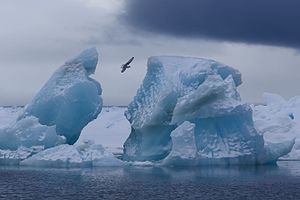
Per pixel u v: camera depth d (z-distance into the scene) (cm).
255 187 5734
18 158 7644
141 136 7962
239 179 6444
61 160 7381
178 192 5356
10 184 5938
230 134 7694
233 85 7819
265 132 9794
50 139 7650
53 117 7988
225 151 7588
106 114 16275
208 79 7500
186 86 7869
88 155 7731
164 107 7681
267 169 7731
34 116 7962
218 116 7550
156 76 8125
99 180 6319
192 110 7525
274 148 8294
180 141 7381
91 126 15125
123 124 15350
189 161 7338
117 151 11494
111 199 4953
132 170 7456
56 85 8056
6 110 15800
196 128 7644
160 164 7656
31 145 7681
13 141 7769
